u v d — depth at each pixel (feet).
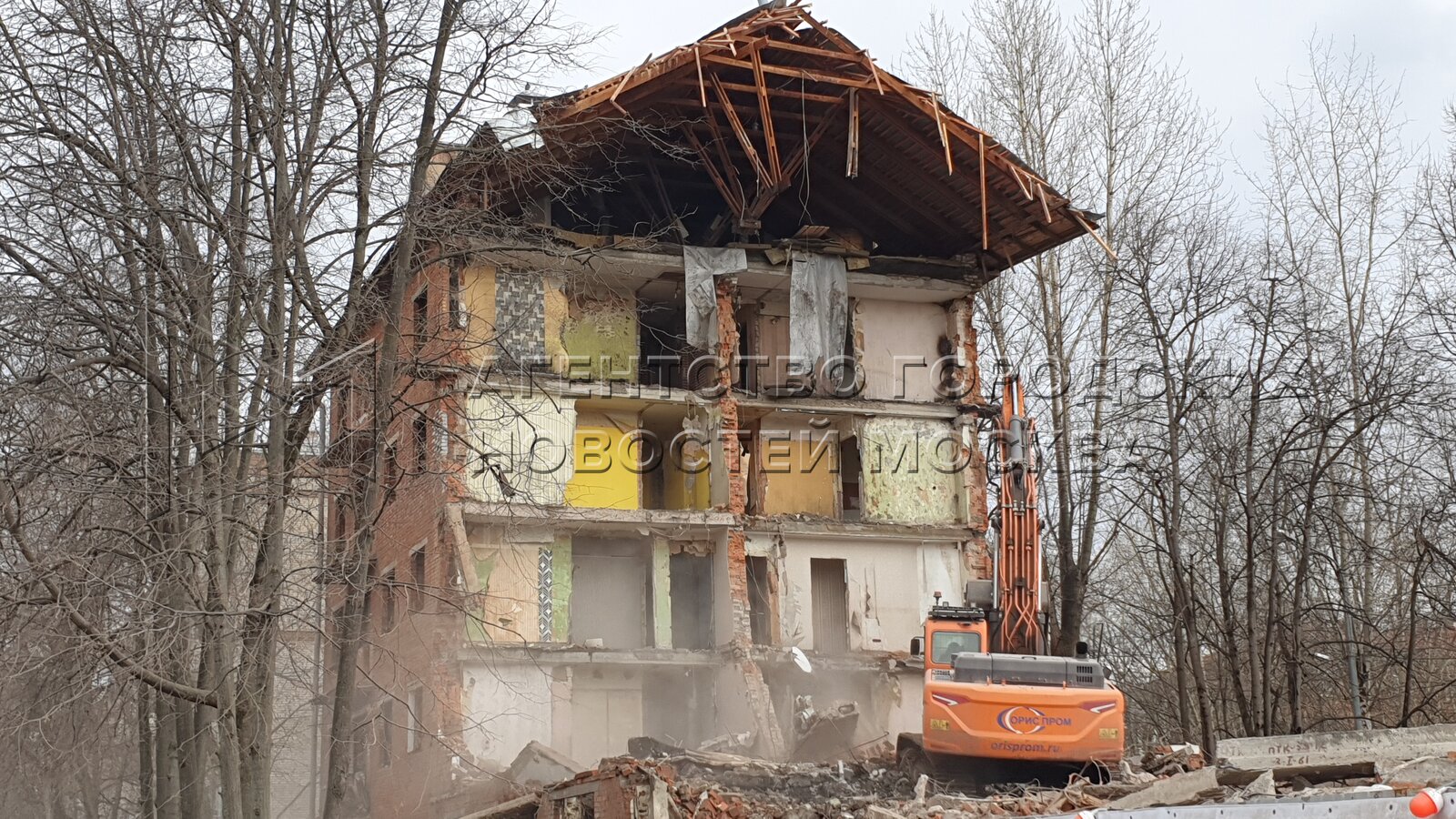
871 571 103.04
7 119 50.16
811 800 68.74
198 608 48.96
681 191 106.22
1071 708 66.74
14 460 47.21
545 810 67.97
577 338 101.09
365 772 109.81
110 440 50.29
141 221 54.75
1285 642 102.89
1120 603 131.34
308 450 63.98
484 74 58.85
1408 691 92.68
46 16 52.42
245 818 52.54
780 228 109.91
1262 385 107.76
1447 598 111.65
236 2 56.80
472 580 88.89
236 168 57.41
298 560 61.98
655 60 89.76
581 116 87.30
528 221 92.84
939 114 94.43
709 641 101.04
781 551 100.42
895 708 98.63
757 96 94.99
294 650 55.31
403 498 101.30
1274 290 105.29
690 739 98.78
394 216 58.49
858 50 93.09
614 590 100.99
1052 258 119.65
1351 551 111.75
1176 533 104.94
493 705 90.27
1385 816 30.58
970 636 76.69
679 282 102.83
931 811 58.59
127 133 55.83
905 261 106.83
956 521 106.01
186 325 51.83
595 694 95.96
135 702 63.87
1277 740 64.85
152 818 59.36
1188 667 128.16
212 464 53.67
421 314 98.53
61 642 49.26
